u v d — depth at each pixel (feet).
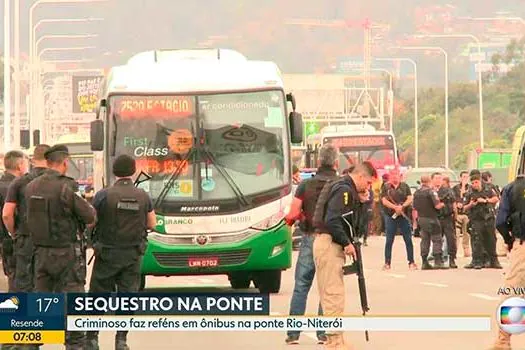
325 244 81.20
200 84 126.82
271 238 123.85
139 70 129.18
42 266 79.87
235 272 129.18
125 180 83.30
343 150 316.60
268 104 127.13
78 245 81.00
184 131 125.59
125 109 126.41
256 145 125.90
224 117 126.52
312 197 88.02
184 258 122.72
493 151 358.43
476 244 170.09
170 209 123.03
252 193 124.16
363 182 81.30
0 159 108.27
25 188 82.38
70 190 79.87
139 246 83.05
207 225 123.13
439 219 171.12
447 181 171.94
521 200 80.94
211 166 124.88
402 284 142.61
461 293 129.49
